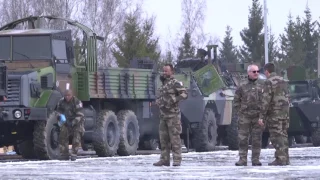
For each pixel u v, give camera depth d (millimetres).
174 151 16562
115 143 24375
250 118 16656
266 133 31047
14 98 21312
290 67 32906
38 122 21609
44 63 22516
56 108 22188
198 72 28531
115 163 18469
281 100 16688
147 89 26266
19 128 22406
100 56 49812
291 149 26266
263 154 22469
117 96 24594
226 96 29734
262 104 16500
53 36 22766
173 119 16469
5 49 22734
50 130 21750
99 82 23969
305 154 22047
